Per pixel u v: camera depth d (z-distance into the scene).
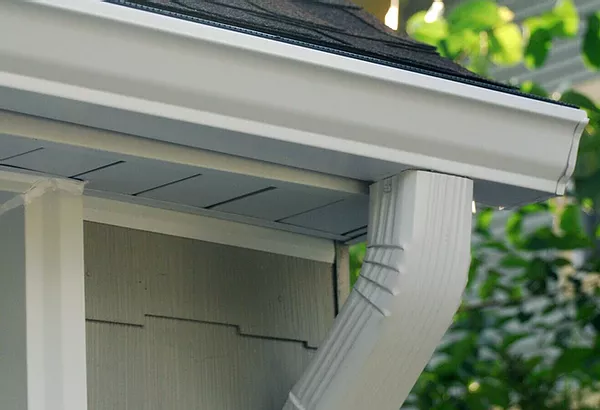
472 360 8.66
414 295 3.13
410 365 3.21
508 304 8.91
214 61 2.72
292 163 3.14
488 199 3.43
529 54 8.76
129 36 2.61
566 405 8.77
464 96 3.05
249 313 3.65
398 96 2.98
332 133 2.94
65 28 2.54
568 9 8.62
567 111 3.22
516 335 8.79
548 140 3.22
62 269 3.14
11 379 3.11
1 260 3.18
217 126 2.78
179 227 3.53
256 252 3.73
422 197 3.12
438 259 3.13
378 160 3.04
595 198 6.95
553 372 8.33
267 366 3.66
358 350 3.18
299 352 3.76
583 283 8.74
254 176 3.16
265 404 3.62
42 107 2.69
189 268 3.54
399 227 3.14
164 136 2.92
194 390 3.46
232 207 3.52
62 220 3.17
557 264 8.60
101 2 2.57
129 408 3.29
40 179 3.15
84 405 3.10
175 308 3.47
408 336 3.17
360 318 3.21
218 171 3.11
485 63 8.83
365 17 3.70
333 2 3.67
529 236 8.88
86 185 3.24
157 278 3.45
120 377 3.30
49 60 2.54
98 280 3.31
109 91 2.64
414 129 3.03
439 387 8.65
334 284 3.90
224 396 3.53
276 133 2.87
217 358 3.55
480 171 3.18
